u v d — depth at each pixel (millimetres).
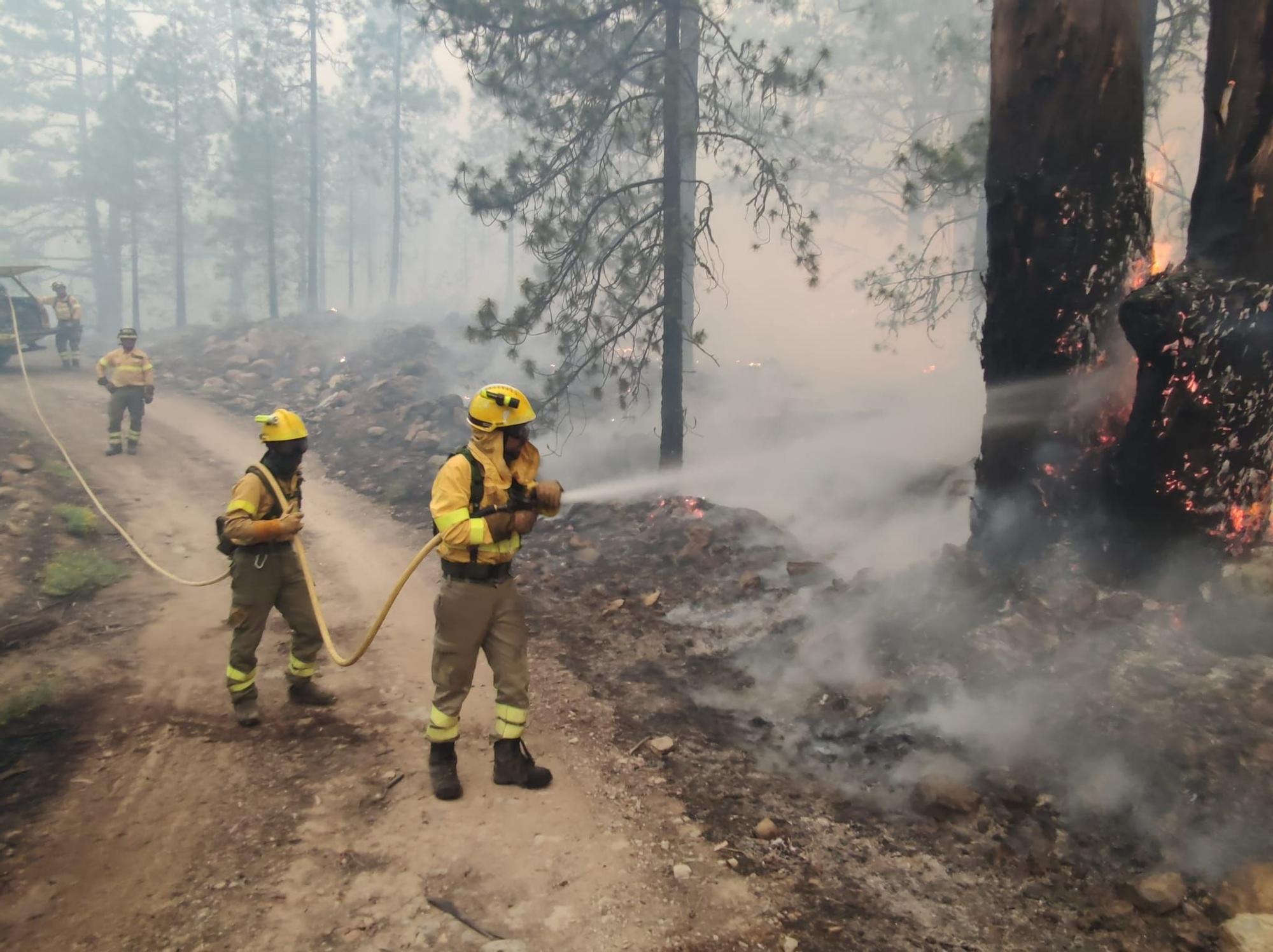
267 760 4254
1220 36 4605
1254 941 2756
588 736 4609
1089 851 3387
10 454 10211
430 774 4039
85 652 5582
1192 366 4438
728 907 3191
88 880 3303
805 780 4141
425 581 7449
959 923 3105
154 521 8742
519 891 3271
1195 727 3684
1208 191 4676
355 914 3115
